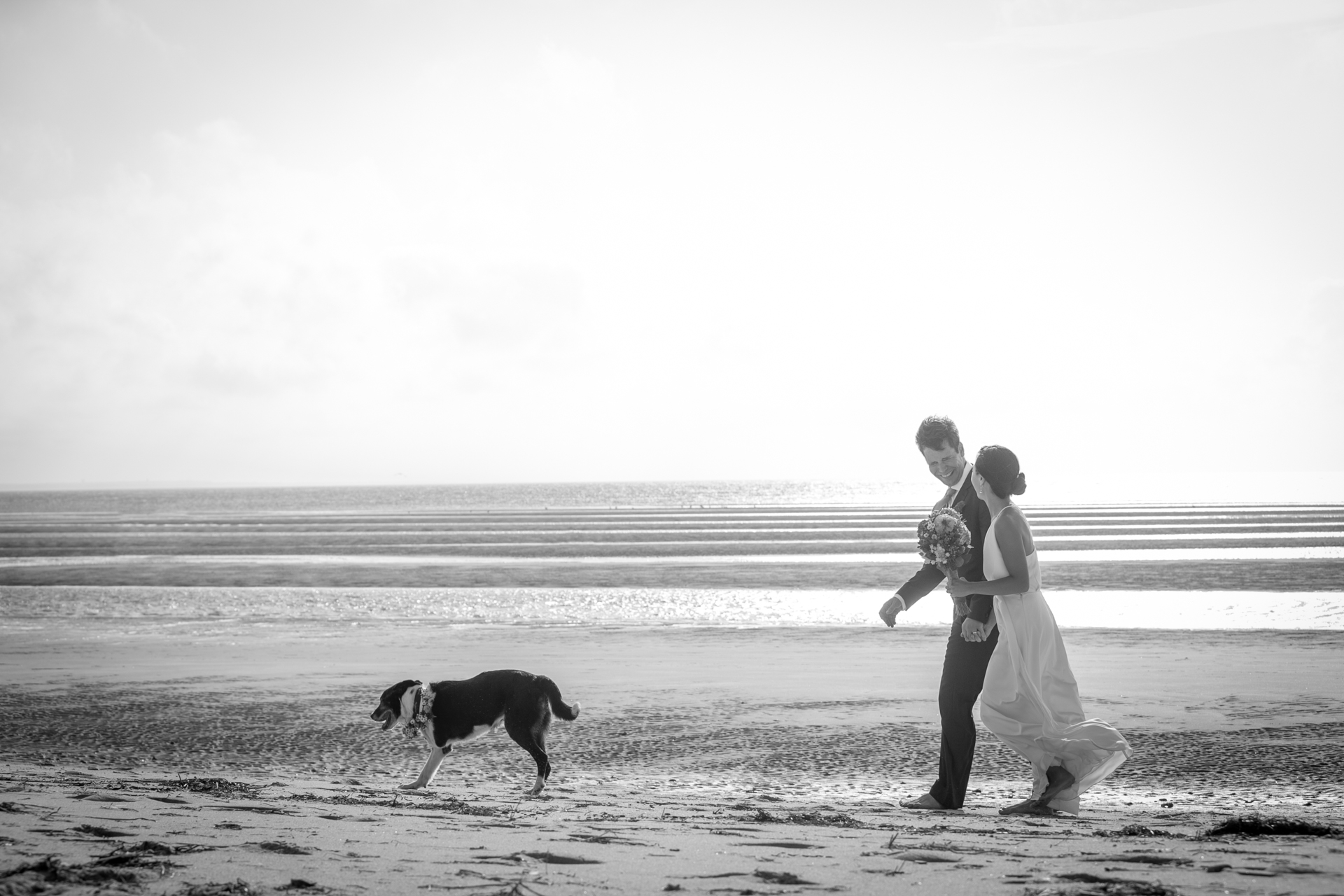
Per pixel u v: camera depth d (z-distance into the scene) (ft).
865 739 41.01
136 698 52.26
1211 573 118.11
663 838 16.19
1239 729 41.60
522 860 13.66
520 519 357.41
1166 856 13.71
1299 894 11.09
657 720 45.16
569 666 60.39
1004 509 22.08
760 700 49.62
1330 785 32.99
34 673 60.34
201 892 10.95
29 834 15.33
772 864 13.44
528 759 38.58
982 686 22.82
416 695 31.17
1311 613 82.53
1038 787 22.75
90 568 146.10
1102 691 50.26
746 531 249.14
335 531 266.98
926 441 23.21
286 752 40.37
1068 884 11.76
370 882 11.87
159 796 21.94
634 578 123.44
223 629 80.69
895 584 112.68
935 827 18.79
